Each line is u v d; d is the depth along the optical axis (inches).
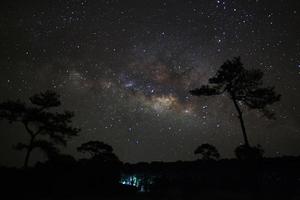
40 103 1146.7
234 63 1087.0
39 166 1093.8
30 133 1123.3
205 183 946.1
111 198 790.5
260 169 1005.8
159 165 1569.9
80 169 1095.0
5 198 798.5
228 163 1328.7
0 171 1018.7
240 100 1107.3
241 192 801.6
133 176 1277.1
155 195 809.5
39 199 794.2
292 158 1323.8
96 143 1286.9
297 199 729.6
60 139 1152.2
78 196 835.4
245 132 1079.6
